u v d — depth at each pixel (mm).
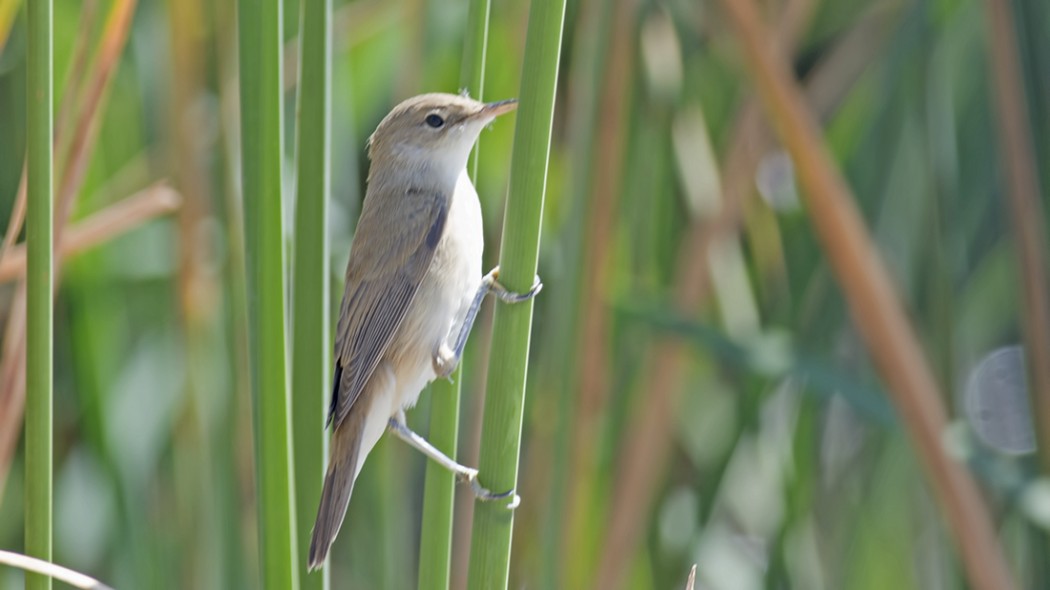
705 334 9031
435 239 7559
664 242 10836
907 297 10672
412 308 7527
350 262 7746
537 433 9688
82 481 11047
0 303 10391
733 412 10781
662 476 10953
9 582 10891
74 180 7078
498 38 10242
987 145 10961
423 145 7754
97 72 7062
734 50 10070
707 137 10695
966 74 11094
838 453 11711
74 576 5719
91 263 10391
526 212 5457
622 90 8609
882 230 10844
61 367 10828
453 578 9969
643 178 10281
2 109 10188
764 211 11008
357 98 11102
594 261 8664
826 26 11500
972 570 8586
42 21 5477
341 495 6781
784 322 10703
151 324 11211
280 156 5871
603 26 8578
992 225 11320
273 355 5926
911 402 8641
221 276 9172
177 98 9102
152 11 10531
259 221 5895
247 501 9148
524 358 5625
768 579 10133
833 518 11258
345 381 7281
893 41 10086
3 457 7449
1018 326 11625
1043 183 9016
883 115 10375
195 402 9406
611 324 9867
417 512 11391
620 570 9445
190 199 9172
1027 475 8625
